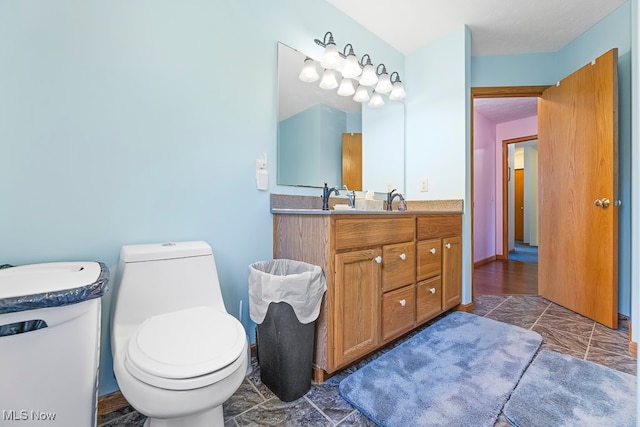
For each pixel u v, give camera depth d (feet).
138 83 4.14
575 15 7.13
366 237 4.87
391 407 3.82
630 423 3.50
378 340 5.05
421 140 8.36
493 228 15.38
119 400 3.97
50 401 2.60
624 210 6.97
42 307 2.46
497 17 7.17
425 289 6.22
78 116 3.70
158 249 3.85
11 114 3.31
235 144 5.15
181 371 2.55
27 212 3.42
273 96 5.67
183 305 3.85
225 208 5.04
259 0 5.44
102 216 3.89
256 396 4.17
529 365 4.85
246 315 5.30
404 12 6.95
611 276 6.57
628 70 6.79
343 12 6.93
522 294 9.11
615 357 5.13
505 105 12.70
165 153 4.39
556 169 8.22
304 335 4.15
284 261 5.04
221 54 4.95
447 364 4.84
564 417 3.61
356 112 7.32
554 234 8.25
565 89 7.94
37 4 3.43
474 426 3.48
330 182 6.76
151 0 4.25
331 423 3.64
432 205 8.07
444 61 7.87
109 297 3.95
